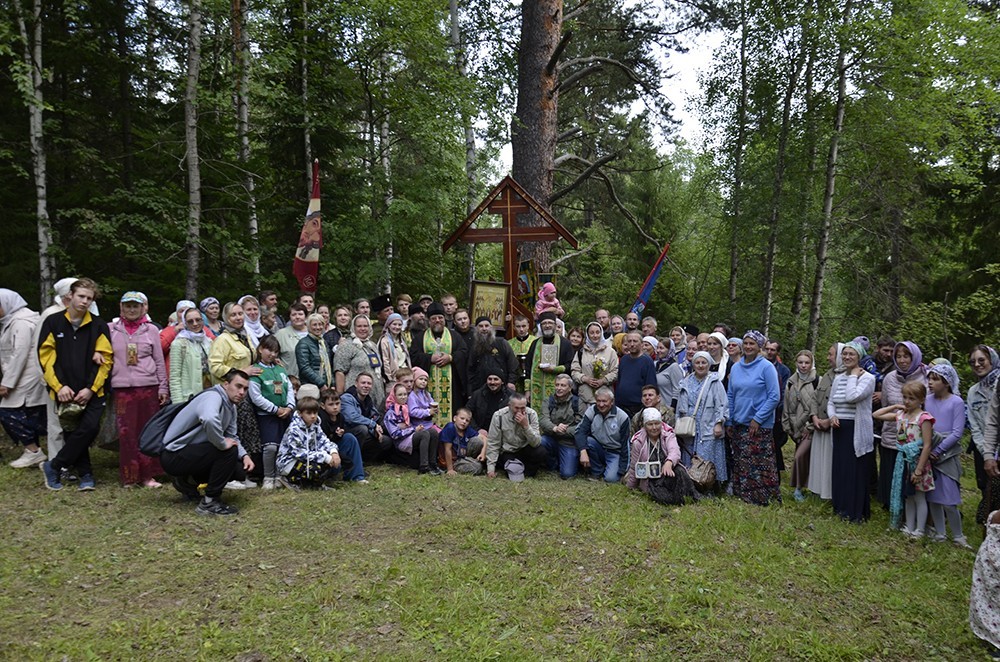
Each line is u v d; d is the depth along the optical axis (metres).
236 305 7.37
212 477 6.23
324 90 13.90
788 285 19.67
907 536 6.66
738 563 5.66
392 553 5.56
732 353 8.08
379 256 13.59
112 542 5.53
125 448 6.93
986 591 4.54
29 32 10.22
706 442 7.79
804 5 15.46
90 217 9.88
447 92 13.50
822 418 7.84
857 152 16.64
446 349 9.00
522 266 11.60
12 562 5.08
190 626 4.30
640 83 15.50
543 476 8.40
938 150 16.25
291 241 13.91
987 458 6.05
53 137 10.21
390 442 8.36
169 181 11.79
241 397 6.37
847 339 17.33
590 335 9.00
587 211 23.77
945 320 14.27
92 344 6.76
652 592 4.99
